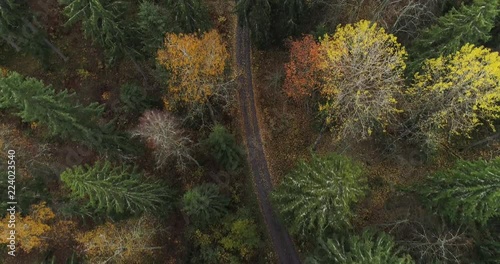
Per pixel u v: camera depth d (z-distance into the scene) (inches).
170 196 1359.5
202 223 1375.5
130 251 1413.6
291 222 1131.9
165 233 1459.2
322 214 899.4
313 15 1353.3
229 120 1622.8
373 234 1048.8
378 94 1147.3
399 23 1279.5
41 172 1469.0
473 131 1437.0
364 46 1099.9
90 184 959.6
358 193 935.0
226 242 1376.7
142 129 1357.0
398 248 1050.7
